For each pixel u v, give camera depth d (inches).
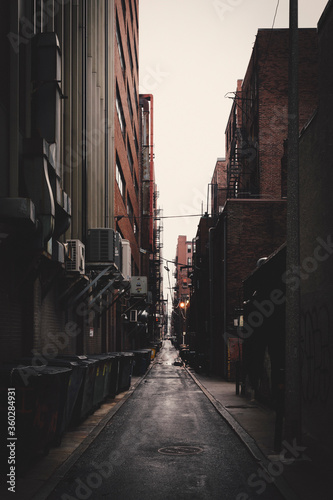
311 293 424.2
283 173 1151.6
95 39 849.5
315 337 410.3
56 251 481.1
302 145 457.4
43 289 498.6
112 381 706.2
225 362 1087.0
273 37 1320.1
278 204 1141.7
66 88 625.6
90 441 394.9
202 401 702.5
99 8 928.3
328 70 378.3
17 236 392.2
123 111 1347.2
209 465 328.8
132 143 1660.9
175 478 297.3
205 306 1689.2
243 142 1417.3
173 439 418.6
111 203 1024.9
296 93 377.1
